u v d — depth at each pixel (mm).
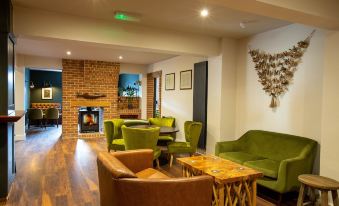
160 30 4125
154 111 8516
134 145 3824
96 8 3256
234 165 2848
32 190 3252
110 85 7602
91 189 3316
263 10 2344
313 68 3416
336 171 2826
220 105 4719
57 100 10531
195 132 4551
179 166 4500
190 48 4395
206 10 3238
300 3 2350
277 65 3955
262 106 4238
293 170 2947
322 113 2982
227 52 4699
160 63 7590
